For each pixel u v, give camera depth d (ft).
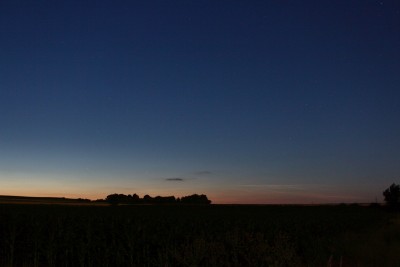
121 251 63.36
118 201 349.00
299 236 84.74
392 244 82.28
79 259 59.67
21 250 67.21
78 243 64.23
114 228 74.13
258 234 62.13
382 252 69.62
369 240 89.35
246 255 57.00
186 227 83.10
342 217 150.61
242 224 95.40
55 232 69.82
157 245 66.23
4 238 67.15
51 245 62.44
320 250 72.13
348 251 72.84
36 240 64.44
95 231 72.43
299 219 121.49
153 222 85.15
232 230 83.66
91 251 64.13
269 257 48.52
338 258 68.49
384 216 187.62
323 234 100.01
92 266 60.90
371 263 61.87
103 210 171.53
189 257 52.80
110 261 63.26
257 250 56.13
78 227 73.56
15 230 69.62
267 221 105.09
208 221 98.78
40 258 63.57
